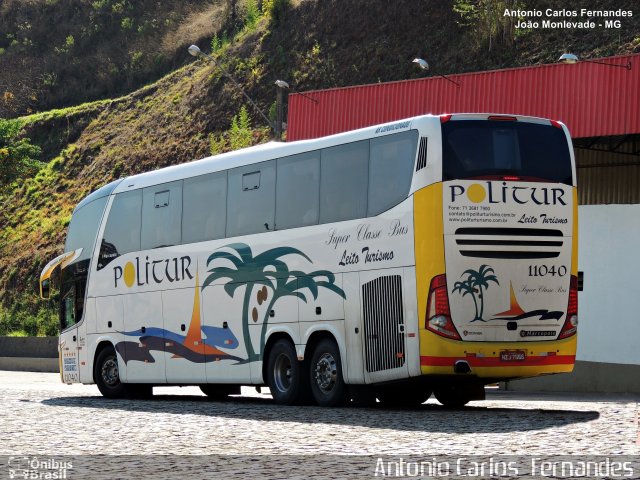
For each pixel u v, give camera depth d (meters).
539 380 26.67
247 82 76.50
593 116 33.19
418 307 17.62
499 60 62.34
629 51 54.88
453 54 65.44
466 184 17.66
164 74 94.75
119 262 25.62
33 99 98.94
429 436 13.62
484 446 12.28
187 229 23.47
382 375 18.36
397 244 18.11
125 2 102.50
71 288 27.45
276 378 20.94
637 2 58.81
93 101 96.50
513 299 17.77
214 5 100.69
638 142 41.88
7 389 30.78
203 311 22.81
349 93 38.75
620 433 13.51
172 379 23.75
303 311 20.19
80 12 104.19
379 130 18.83
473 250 17.61
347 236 19.23
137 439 14.14
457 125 17.83
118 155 78.06
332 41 74.00
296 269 20.41
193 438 14.14
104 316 26.05
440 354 17.39
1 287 70.50
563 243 18.17
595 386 25.41
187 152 73.81
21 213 77.25
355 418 16.95
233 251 22.06
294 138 39.97
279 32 78.56
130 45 98.94
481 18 64.00
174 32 98.19
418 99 36.97
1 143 75.06
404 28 69.81
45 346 51.19
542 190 18.06
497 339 17.64
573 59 33.28
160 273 24.19
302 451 12.28
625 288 24.91
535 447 12.09
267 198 21.31
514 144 18.02
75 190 77.19
